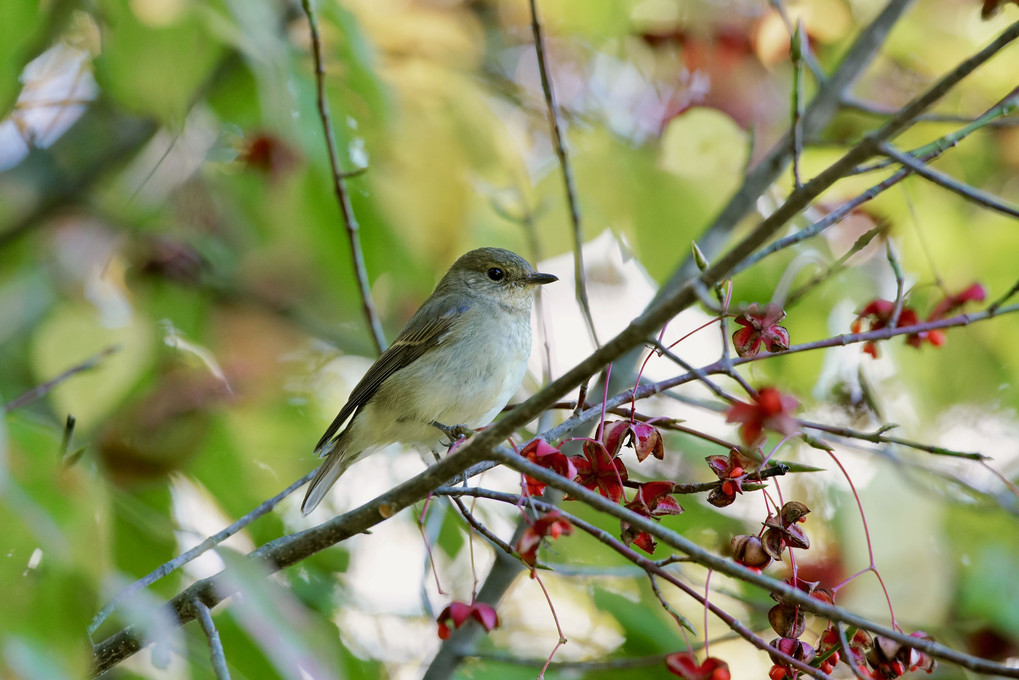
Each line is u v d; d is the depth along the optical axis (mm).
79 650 5172
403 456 11977
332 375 12672
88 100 10523
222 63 8953
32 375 9695
